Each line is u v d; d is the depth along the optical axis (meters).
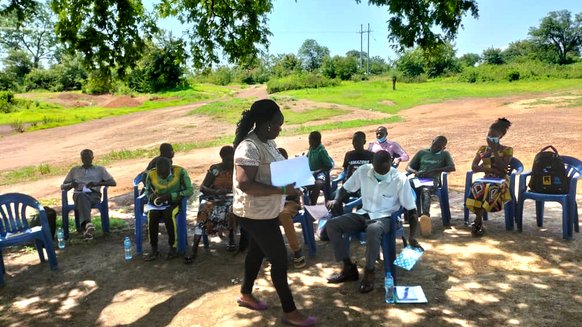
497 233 5.67
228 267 5.20
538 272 4.48
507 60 104.62
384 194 4.51
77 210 6.62
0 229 5.38
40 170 15.06
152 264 5.41
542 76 53.72
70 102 51.72
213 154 15.65
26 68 77.62
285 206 5.07
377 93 42.72
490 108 27.30
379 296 4.20
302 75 61.03
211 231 5.55
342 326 3.73
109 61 8.59
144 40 9.04
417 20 7.79
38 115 38.66
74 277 5.14
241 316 4.01
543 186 5.45
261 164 3.62
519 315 3.70
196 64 10.09
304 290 4.45
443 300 4.04
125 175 12.90
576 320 3.58
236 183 3.65
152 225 5.48
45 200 10.38
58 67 69.94
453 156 11.33
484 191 5.48
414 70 69.69
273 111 3.58
